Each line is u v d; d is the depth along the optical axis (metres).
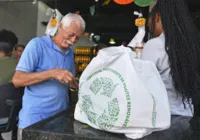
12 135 1.92
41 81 1.17
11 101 1.58
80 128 0.70
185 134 0.72
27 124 1.28
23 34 5.03
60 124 0.74
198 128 0.79
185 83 0.83
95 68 0.66
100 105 0.64
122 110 0.60
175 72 0.83
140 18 1.52
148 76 0.68
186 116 0.95
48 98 1.31
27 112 1.30
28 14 5.09
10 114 1.61
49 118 0.81
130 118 0.60
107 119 0.62
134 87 0.60
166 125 0.67
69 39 1.32
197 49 0.85
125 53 0.65
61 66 1.37
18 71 1.22
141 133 0.62
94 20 5.32
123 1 1.79
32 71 1.27
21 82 1.19
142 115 0.60
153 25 0.98
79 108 0.75
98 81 0.65
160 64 0.87
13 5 4.78
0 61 1.90
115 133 0.65
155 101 0.64
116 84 0.62
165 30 0.86
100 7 4.70
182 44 0.83
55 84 1.32
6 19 4.65
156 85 0.68
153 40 0.90
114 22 5.28
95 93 0.65
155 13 0.96
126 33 5.71
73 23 1.27
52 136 0.65
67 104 1.47
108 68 0.65
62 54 1.38
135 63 0.66
